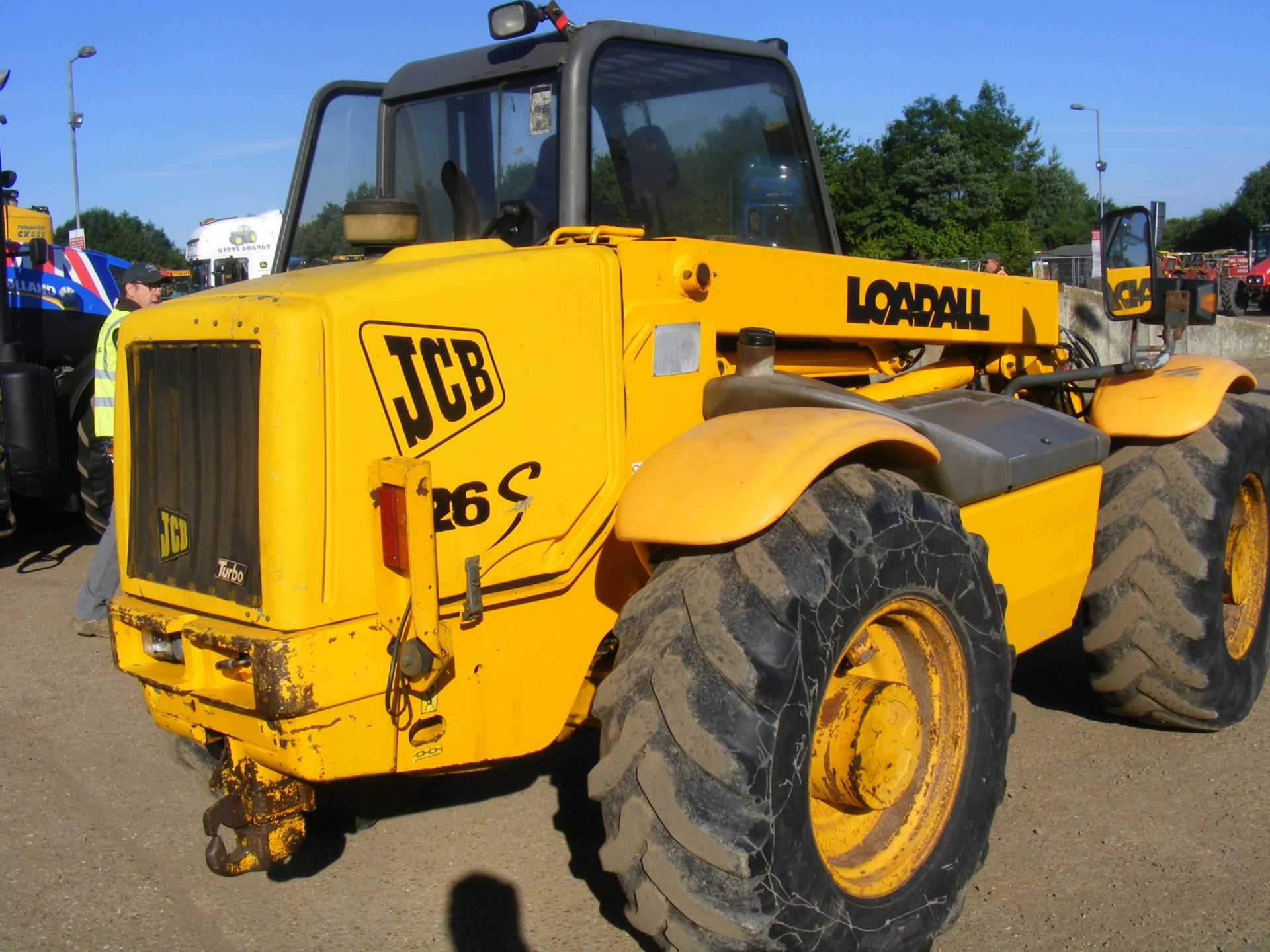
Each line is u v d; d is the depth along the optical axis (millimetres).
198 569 2562
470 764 2756
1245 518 4234
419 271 2490
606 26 3102
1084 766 3779
